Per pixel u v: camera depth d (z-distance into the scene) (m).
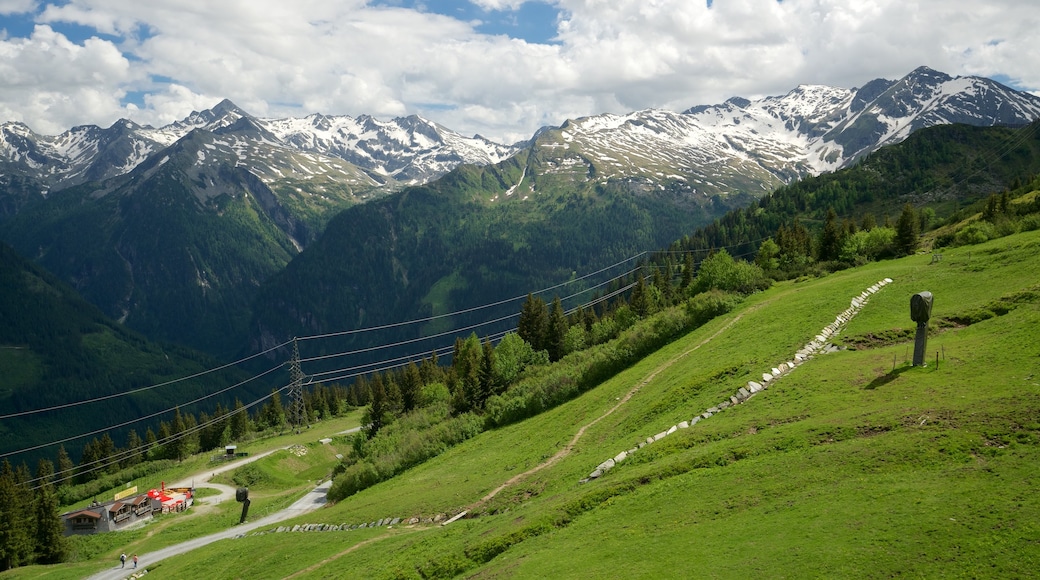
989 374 50.72
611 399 86.81
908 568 30.02
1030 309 64.19
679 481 46.31
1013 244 95.56
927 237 178.12
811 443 45.28
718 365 75.31
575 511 48.88
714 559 35.03
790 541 34.56
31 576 110.69
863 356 64.06
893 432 43.44
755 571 32.81
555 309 161.12
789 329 81.06
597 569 37.84
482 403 130.25
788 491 40.06
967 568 29.05
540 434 87.69
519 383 126.94
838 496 37.59
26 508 127.44
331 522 77.31
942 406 45.28
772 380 65.25
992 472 35.75
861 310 83.06
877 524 33.78
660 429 63.09
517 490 62.91
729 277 130.12
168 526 132.75
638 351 106.62
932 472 37.50
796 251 158.00
